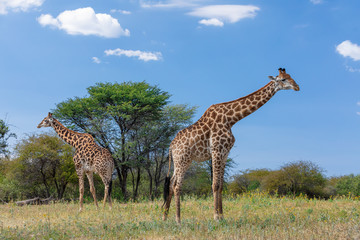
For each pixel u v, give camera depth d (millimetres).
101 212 11164
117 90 25312
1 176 25781
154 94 27203
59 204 14625
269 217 8969
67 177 23547
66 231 8133
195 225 7836
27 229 8492
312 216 9008
